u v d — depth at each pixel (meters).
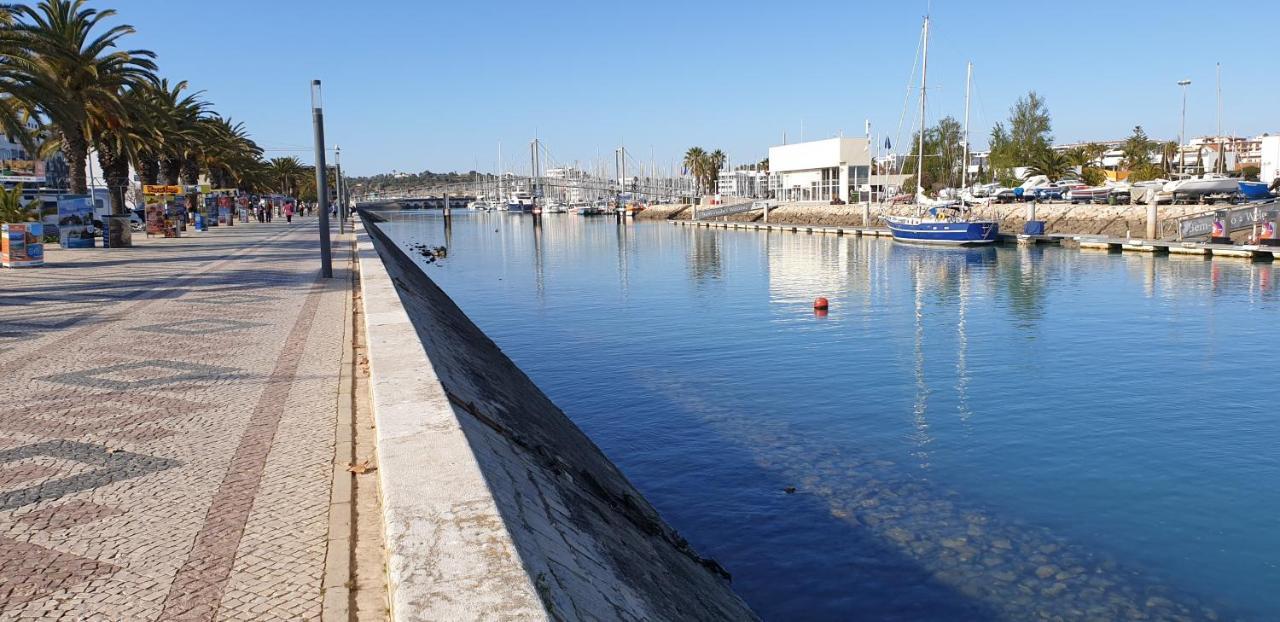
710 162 152.62
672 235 86.94
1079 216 61.66
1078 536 10.09
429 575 3.24
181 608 3.76
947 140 99.75
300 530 4.63
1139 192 62.34
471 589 3.12
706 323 27.56
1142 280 36.03
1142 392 17.20
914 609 8.34
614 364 21.05
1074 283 36.06
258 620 3.64
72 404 7.58
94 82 32.97
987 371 19.44
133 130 38.75
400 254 46.88
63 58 30.42
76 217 33.59
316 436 6.48
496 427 8.41
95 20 33.50
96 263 25.02
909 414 15.71
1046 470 12.52
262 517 4.82
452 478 4.33
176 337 11.23
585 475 9.61
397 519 3.79
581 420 15.69
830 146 107.56
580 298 35.56
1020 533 10.16
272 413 7.21
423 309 17.61
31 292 16.95
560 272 48.47
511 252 66.50
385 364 7.43
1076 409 15.98
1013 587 8.77
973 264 45.97
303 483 5.40
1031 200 73.81
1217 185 59.88
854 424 15.11
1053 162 91.50
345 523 4.72
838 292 35.28
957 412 15.84
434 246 75.44
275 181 117.44
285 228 55.38
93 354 10.03
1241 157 132.62
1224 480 12.02
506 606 3.00
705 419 15.55
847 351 22.14
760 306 31.56
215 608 3.75
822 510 10.95
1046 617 8.16
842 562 9.39
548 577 4.35
